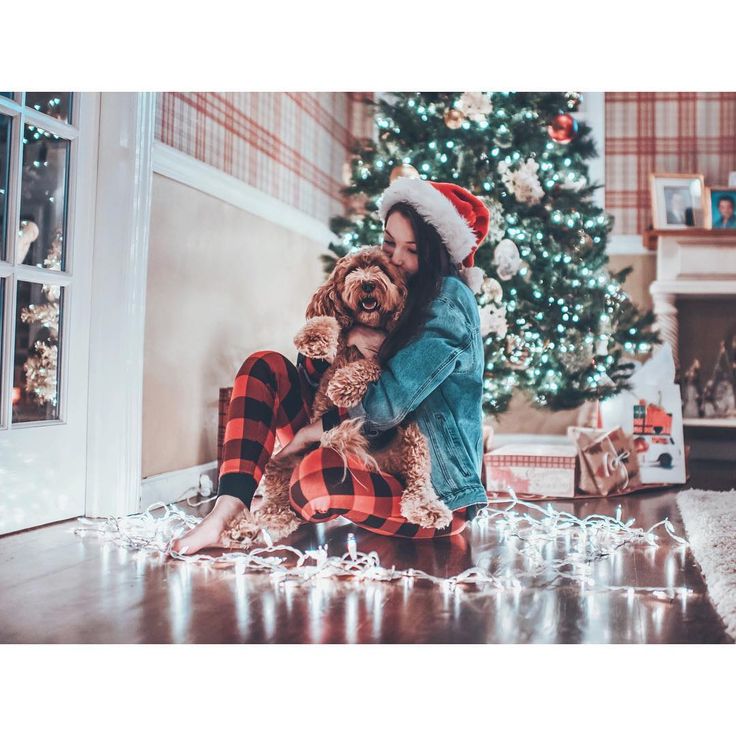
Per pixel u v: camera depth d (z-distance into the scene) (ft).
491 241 10.63
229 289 10.16
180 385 8.93
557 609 4.62
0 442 6.61
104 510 7.59
